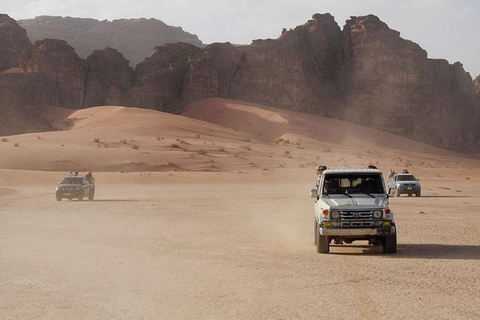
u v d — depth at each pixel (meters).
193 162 116.94
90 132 149.12
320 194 18.48
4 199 45.78
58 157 108.31
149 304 11.14
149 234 22.92
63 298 11.70
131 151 118.62
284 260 16.34
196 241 20.77
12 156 107.06
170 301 11.38
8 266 15.48
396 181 52.81
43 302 11.34
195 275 14.10
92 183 47.44
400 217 30.19
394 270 14.60
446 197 50.50
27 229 24.61
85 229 24.69
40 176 80.12
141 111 196.88
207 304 11.11
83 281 13.43
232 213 33.41
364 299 11.42
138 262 16.09
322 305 10.94
